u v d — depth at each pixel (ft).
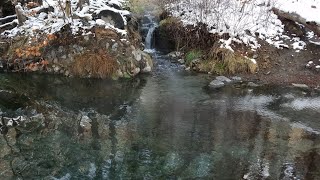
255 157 8.27
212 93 11.81
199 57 13.87
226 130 9.51
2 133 9.29
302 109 10.78
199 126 9.71
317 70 13.08
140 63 13.26
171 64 14.08
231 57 13.29
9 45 13.43
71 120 10.00
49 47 13.03
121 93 11.77
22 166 7.91
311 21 13.47
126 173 7.69
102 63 12.78
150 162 8.09
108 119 10.09
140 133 9.32
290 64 13.42
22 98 11.29
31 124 9.78
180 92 11.85
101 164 8.02
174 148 8.63
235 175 7.63
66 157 8.26
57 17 13.82
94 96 11.57
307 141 9.00
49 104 10.97
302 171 7.77
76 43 12.99
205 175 7.63
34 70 13.10
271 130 9.53
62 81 12.60
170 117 10.21
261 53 13.70
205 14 14.37
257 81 12.65
